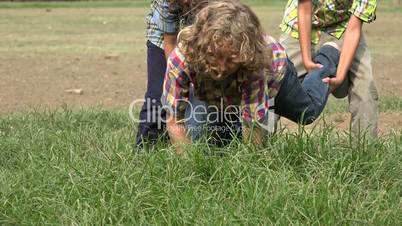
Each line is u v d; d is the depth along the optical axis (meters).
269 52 4.53
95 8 33.03
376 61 14.31
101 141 5.70
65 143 5.70
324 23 5.96
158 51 5.71
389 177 4.65
